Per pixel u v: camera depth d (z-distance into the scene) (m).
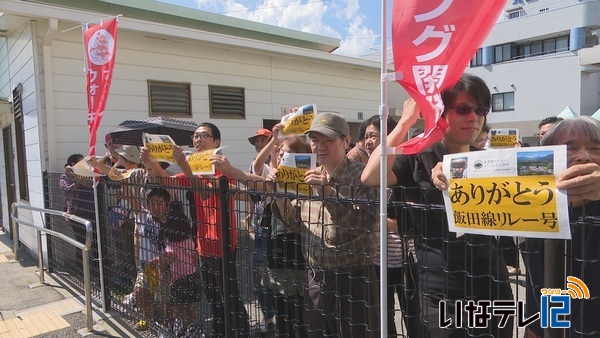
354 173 2.27
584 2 22.08
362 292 2.10
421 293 1.76
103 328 3.70
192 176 3.19
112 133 4.78
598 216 1.31
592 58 16.88
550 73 22.39
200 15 10.17
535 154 1.21
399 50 1.47
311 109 2.83
